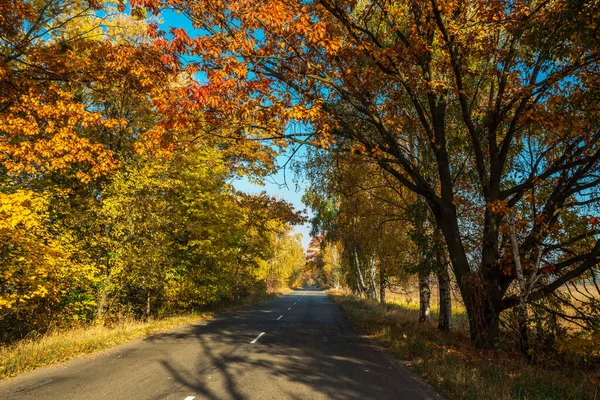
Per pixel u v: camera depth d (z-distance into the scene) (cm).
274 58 980
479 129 1124
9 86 1131
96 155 1379
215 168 1927
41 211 1221
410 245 2041
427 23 1004
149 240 1598
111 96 1623
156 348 1028
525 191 1030
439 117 1159
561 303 1049
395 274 2391
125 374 726
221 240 2052
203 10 881
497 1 923
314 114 923
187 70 896
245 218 2408
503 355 894
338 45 895
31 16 1134
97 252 1505
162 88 1046
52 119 1236
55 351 913
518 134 1142
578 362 805
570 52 827
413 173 1135
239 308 2864
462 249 1108
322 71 1058
